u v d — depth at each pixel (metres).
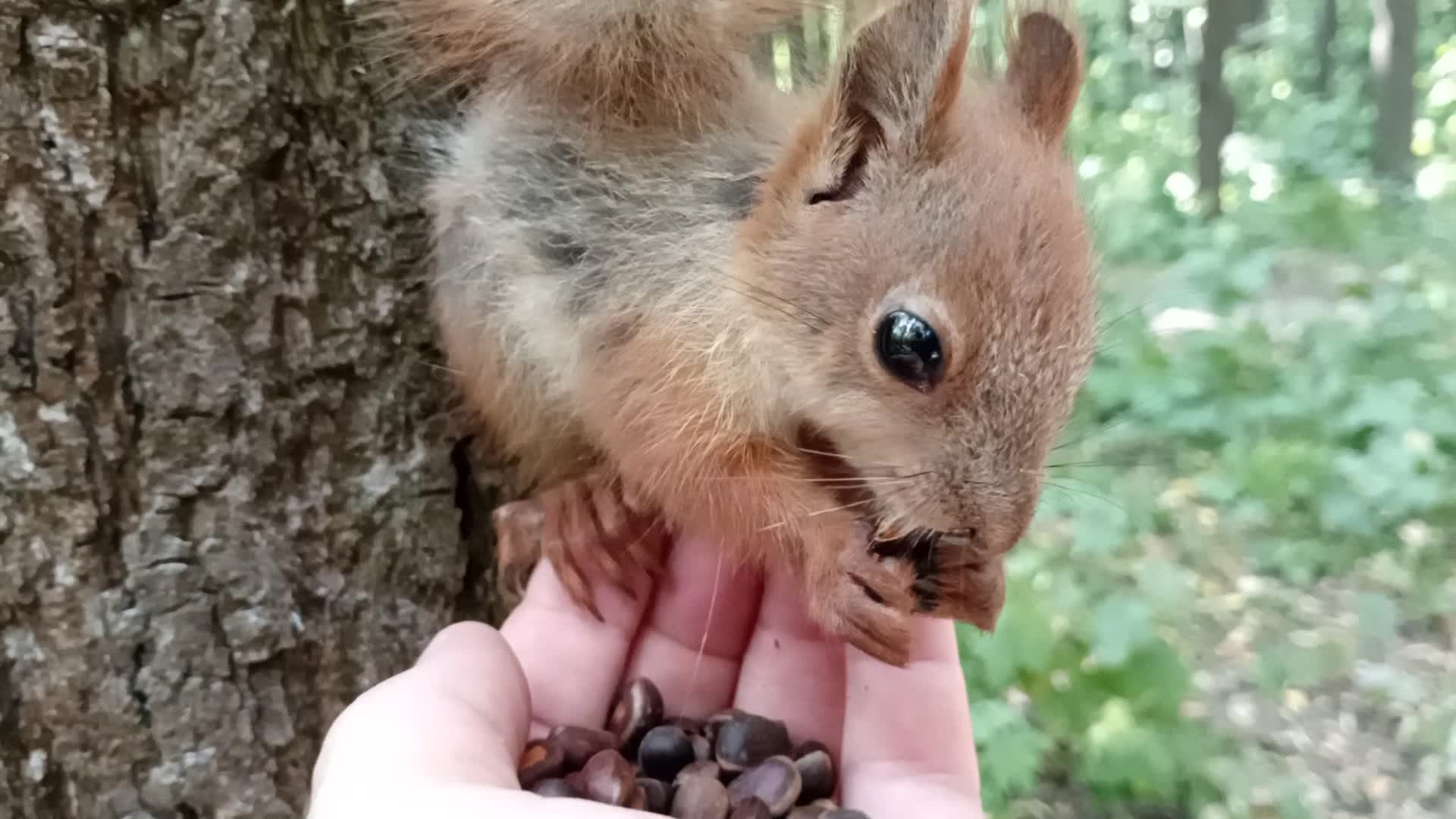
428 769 0.13
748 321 0.16
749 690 0.19
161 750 0.17
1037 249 0.14
